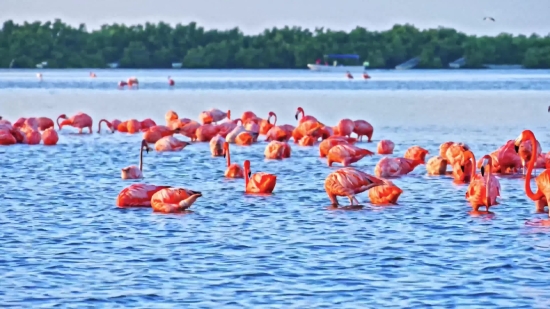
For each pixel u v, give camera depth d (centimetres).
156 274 4600
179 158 9331
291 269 4672
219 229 5594
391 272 4612
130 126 12625
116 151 10050
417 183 7388
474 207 6153
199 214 6072
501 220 5847
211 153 9719
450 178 7662
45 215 6056
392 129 12850
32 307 4103
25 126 11262
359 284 4419
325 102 19162
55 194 6925
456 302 4147
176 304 4144
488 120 14325
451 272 4609
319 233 5475
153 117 15638
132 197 6319
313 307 4094
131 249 5091
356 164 8794
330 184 6328
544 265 4725
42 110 16738
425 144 10706
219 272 4628
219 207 6322
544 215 6000
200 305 4125
